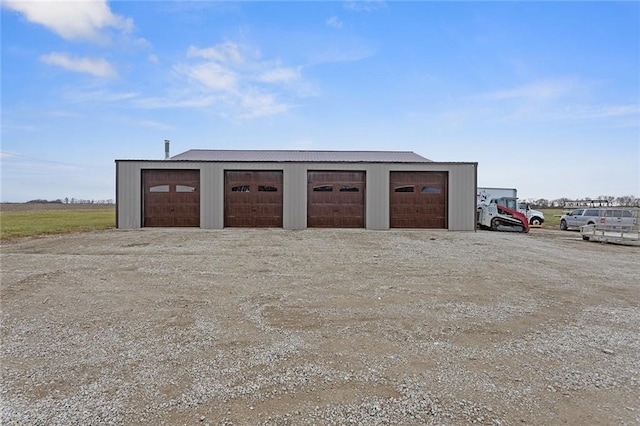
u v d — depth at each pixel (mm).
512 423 2492
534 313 4887
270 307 5004
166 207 17422
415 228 17656
